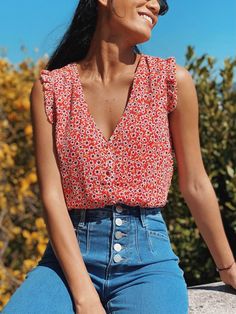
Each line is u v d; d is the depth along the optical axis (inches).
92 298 77.0
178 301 76.9
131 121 81.8
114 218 80.4
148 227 81.2
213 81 163.8
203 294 94.0
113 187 80.5
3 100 182.4
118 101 83.7
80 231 81.6
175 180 152.2
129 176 81.0
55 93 84.5
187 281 158.1
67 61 91.0
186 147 86.4
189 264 156.2
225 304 90.6
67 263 78.7
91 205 81.1
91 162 81.1
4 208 172.6
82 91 84.7
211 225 88.0
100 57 85.2
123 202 80.5
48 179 83.2
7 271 167.0
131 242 80.1
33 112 85.5
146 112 82.6
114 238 80.0
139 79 83.7
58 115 83.6
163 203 83.3
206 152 156.9
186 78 84.8
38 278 80.2
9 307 76.0
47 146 84.2
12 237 173.6
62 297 77.6
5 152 172.7
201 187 87.1
